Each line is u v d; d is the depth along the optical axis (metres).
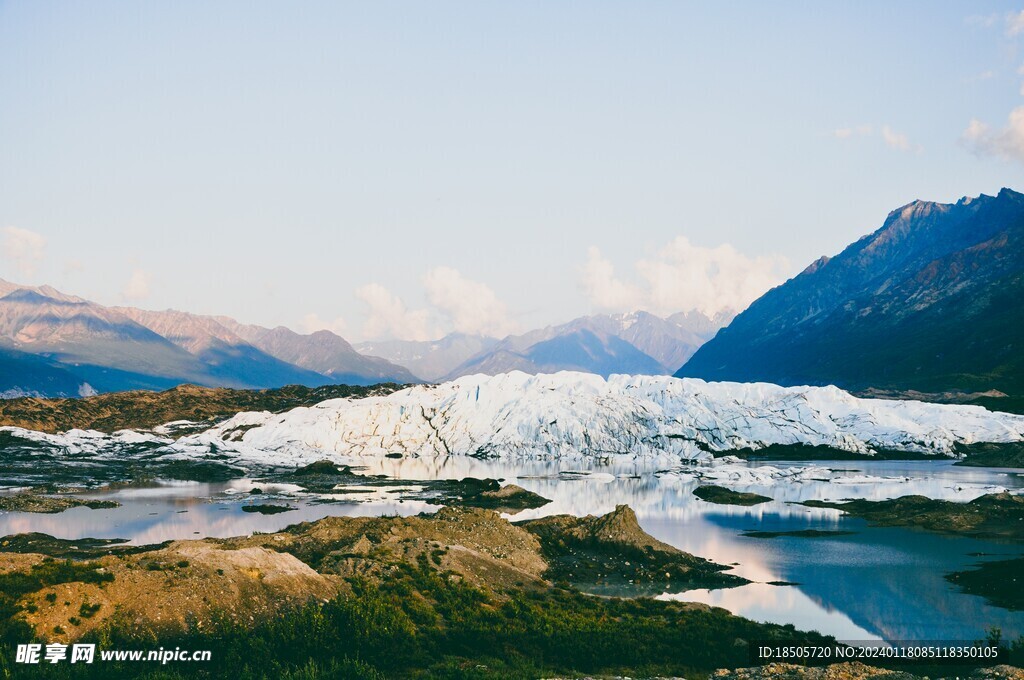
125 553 74.81
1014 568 75.88
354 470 169.50
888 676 43.53
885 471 170.88
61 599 44.78
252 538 77.44
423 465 183.62
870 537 92.88
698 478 153.50
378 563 63.16
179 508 110.12
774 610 62.06
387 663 45.00
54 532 89.31
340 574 60.94
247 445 195.00
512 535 82.44
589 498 126.62
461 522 83.56
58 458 167.12
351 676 41.75
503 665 46.19
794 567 77.19
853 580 71.75
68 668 40.31
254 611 49.00
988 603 64.12
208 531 90.56
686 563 77.56
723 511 113.44
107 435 193.00
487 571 66.81
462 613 54.00
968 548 86.50
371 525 80.31
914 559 80.69
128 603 46.06
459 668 44.41
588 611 57.53
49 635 42.62
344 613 49.66
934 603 64.00
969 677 43.31
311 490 132.50
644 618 56.41
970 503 110.25
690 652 49.62
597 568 76.31
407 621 50.41
